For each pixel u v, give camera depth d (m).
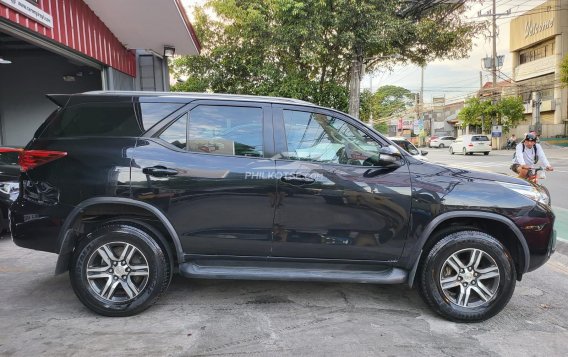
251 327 3.64
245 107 3.96
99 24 10.09
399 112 80.88
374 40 14.48
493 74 37.94
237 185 3.74
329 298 4.30
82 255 3.73
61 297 4.29
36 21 7.42
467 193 3.77
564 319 3.89
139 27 10.70
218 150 3.85
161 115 3.89
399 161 3.87
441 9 17.20
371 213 3.77
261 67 15.88
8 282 4.71
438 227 3.95
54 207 3.75
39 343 3.33
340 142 3.96
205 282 4.70
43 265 5.32
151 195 3.71
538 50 42.78
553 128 39.47
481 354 3.25
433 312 3.98
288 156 3.87
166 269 3.86
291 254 3.83
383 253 3.81
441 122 64.06
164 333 3.52
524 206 3.77
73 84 13.02
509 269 3.73
